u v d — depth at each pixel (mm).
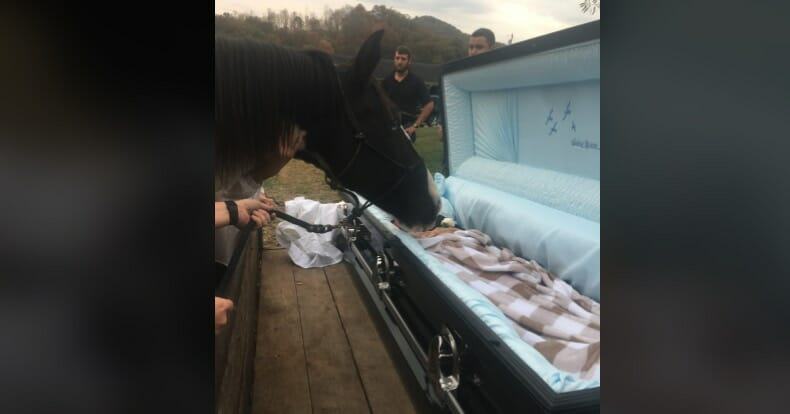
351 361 1936
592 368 1370
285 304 2328
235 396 1420
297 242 2664
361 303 2346
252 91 1343
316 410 1665
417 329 1914
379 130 1741
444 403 1585
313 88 1443
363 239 2580
